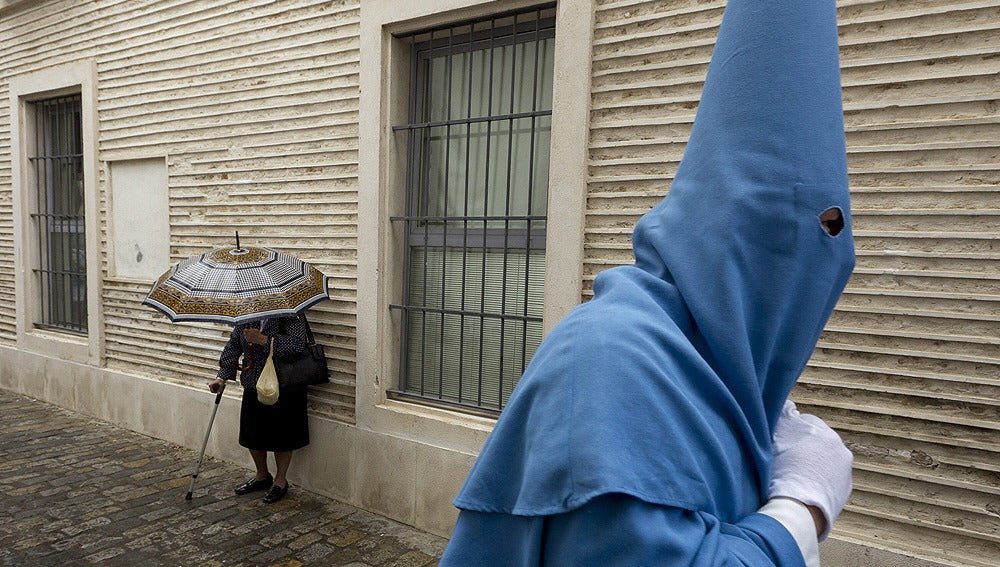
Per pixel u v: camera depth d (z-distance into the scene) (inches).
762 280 32.6
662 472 27.8
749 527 29.9
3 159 276.8
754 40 33.5
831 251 33.4
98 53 231.1
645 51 124.3
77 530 156.3
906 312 101.0
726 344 31.5
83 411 249.3
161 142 212.8
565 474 28.3
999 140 93.9
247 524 160.4
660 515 27.5
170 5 205.9
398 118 163.5
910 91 100.3
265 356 166.9
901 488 103.1
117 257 235.0
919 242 100.2
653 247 35.4
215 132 197.5
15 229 272.8
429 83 163.3
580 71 130.4
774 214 32.1
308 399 182.1
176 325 214.5
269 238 187.6
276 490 173.9
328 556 145.3
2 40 269.3
